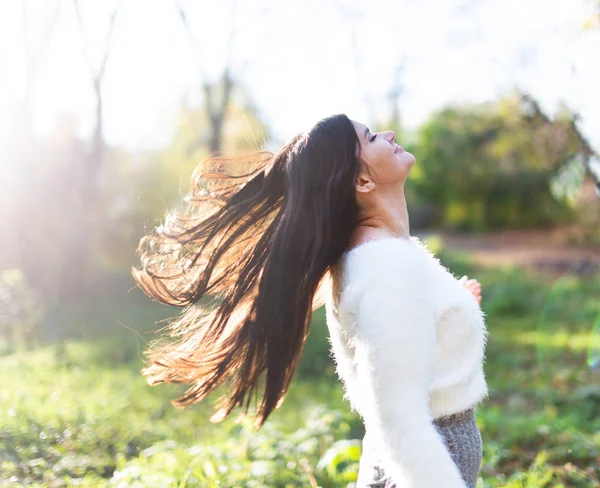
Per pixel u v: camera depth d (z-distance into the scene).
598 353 10.53
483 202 32.06
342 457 4.37
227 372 2.33
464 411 2.06
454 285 2.04
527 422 6.16
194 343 2.41
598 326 12.86
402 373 1.78
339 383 8.66
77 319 13.02
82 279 16.75
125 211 24.38
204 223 2.43
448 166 31.53
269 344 2.13
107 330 11.98
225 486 3.88
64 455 4.60
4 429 4.80
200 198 2.52
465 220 32.44
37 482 4.04
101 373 8.28
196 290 2.41
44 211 16.69
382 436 1.79
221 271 2.42
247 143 3.01
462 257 23.52
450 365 1.99
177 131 27.56
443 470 1.72
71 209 17.02
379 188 2.16
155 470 3.96
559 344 11.76
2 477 4.04
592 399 7.31
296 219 2.09
